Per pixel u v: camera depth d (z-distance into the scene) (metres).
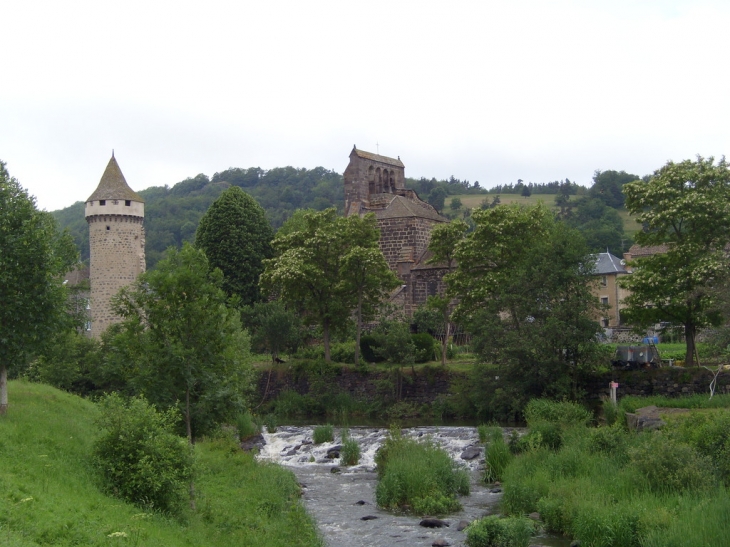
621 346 61.91
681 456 32.59
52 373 64.31
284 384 78.56
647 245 58.56
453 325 84.06
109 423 28.69
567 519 30.50
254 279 96.88
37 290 36.94
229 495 33.97
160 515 26.55
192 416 31.28
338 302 78.31
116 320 90.12
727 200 55.69
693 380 56.16
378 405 72.19
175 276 30.53
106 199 90.75
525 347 58.06
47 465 28.08
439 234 76.88
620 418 46.00
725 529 26.02
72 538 21.59
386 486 37.41
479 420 64.19
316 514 35.09
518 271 62.28
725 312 49.34
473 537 29.05
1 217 36.72
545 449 39.78
